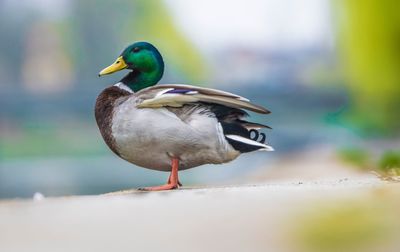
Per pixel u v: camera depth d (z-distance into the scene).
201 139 8.05
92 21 89.06
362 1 30.58
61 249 4.30
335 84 59.84
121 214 5.61
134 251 4.19
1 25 94.12
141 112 8.09
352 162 17.61
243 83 69.38
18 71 94.12
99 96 8.52
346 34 31.83
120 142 8.27
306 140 47.44
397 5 30.05
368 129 30.81
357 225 4.59
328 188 6.93
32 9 93.56
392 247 4.00
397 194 6.00
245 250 4.10
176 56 84.69
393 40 30.45
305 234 4.42
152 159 8.30
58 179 38.62
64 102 63.50
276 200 5.96
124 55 9.09
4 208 6.37
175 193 7.14
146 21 85.00
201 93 7.95
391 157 11.07
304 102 57.16
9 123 64.44
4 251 4.31
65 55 91.44
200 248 4.20
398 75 30.77
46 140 63.53
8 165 54.81
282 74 104.38
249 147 8.06
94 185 33.72
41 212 5.96
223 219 5.14
